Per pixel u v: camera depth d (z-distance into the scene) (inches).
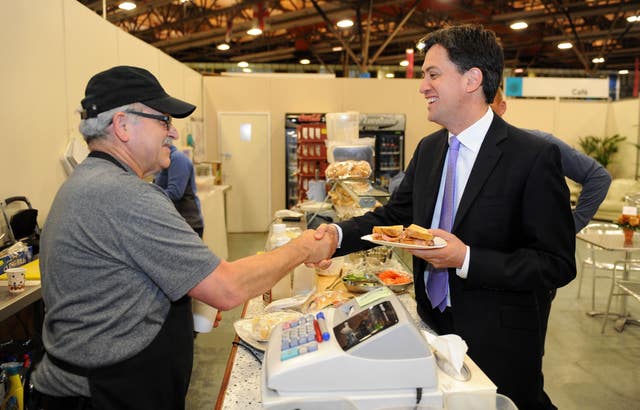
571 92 355.9
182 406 44.9
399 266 84.7
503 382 50.0
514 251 50.8
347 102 325.1
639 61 539.8
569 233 48.6
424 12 379.2
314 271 69.2
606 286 202.7
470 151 52.5
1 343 85.2
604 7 327.0
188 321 45.3
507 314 49.6
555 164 48.6
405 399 35.7
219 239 237.8
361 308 41.3
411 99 327.3
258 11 329.4
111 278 38.5
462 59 49.3
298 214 105.3
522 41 450.9
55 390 40.1
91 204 38.3
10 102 108.7
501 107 88.5
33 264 96.6
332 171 91.4
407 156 331.9
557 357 135.9
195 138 282.8
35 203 119.3
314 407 33.9
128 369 39.6
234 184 324.8
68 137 137.6
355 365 35.5
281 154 325.4
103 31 163.6
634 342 145.9
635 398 114.1
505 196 49.6
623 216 157.8
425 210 56.6
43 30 123.6
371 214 64.0
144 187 39.7
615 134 368.5
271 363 36.6
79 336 39.0
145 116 42.6
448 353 39.8
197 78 301.0
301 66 577.0
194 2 360.8
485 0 363.9
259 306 67.5
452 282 51.1
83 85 147.6
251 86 320.2
